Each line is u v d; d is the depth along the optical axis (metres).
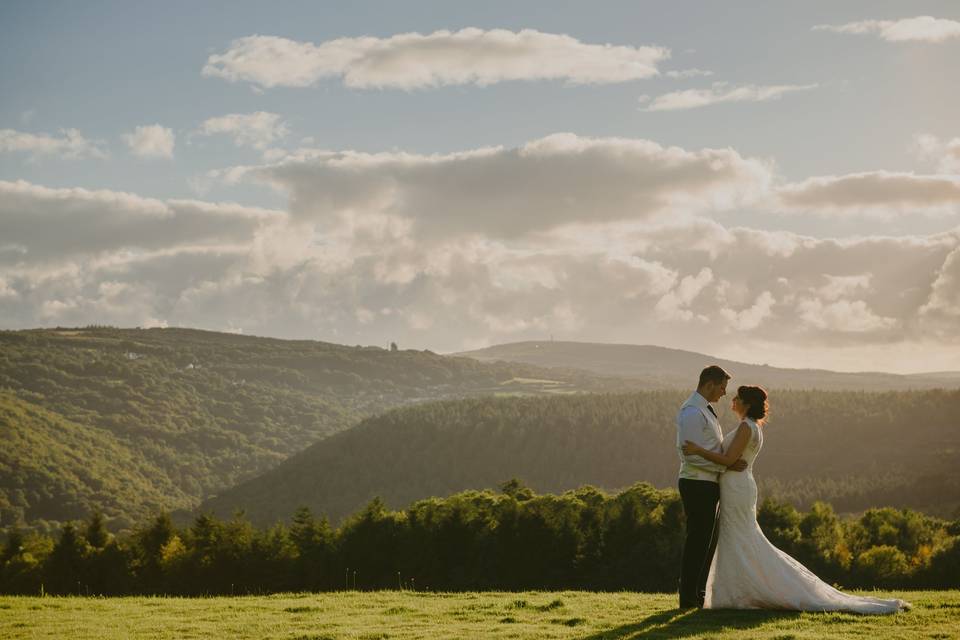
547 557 66.56
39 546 90.19
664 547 64.69
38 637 11.98
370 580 71.31
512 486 85.62
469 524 70.69
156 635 11.93
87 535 86.12
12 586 79.00
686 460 11.52
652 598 14.90
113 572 78.12
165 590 75.62
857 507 173.38
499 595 16.94
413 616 13.26
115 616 14.88
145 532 83.12
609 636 10.09
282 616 14.00
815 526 75.88
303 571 72.88
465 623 12.18
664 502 74.50
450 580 68.62
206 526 81.88
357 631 11.59
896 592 14.91
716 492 11.55
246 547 76.25
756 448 11.50
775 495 180.38
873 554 66.38
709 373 11.62
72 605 17.16
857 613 11.02
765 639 9.45
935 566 64.06
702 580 11.76
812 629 10.04
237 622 13.27
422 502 82.75
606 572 64.94
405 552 71.12
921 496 172.88
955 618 10.58
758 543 11.53
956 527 84.81
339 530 82.50
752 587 11.43
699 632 10.02
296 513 81.00
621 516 68.19
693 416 11.46
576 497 82.81
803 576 11.48
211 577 74.62
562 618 11.97
